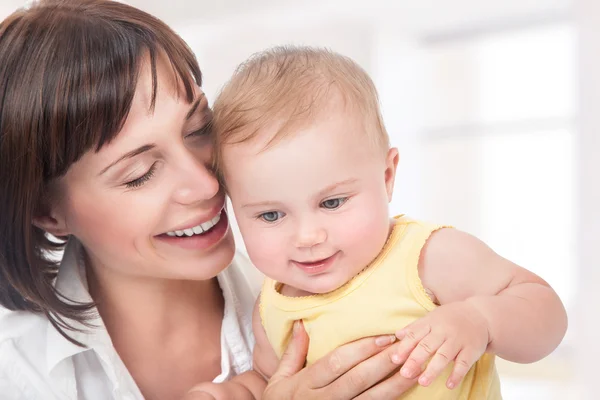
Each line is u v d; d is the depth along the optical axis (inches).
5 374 42.0
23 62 37.2
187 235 39.8
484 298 33.6
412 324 32.0
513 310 33.2
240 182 35.5
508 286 35.4
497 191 116.7
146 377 45.0
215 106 38.3
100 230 39.2
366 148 35.0
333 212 34.6
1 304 44.0
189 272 40.1
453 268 35.9
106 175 37.3
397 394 34.2
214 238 40.1
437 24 118.0
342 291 36.6
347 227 34.6
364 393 34.4
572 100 110.0
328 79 35.6
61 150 37.1
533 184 113.6
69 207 39.6
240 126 35.4
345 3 119.0
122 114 36.0
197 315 45.9
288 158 33.8
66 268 44.4
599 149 106.5
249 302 47.8
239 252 53.2
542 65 112.4
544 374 100.7
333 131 34.1
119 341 44.7
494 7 115.0
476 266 35.8
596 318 103.3
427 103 120.6
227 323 45.4
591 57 106.7
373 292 35.9
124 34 37.4
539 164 113.3
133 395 42.6
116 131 36.2
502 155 116.6
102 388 44.1
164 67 37.7
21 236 39.9
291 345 38.3
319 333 37.2
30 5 40.0
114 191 37.8
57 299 41.4
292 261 35.9
